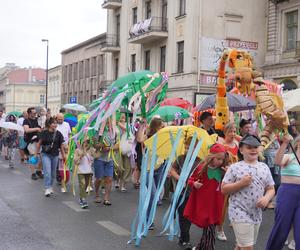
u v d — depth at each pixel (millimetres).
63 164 11430
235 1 30406
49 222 8273
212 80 29594
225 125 7254
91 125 9867
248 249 5078
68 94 57375
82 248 6668
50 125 11055
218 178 6059
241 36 30547
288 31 27922
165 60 33031
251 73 6758
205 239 6160
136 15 37562
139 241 6824
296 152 5652
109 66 42625
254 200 5078
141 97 8922
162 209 9672
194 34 29531
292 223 5586
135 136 11305
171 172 6797
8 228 7762
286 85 27281
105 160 9938
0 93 108812
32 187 12164
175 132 6723
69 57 57031
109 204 10008
